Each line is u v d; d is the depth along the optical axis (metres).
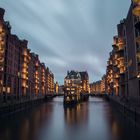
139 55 55.56
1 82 73.25
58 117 64.75
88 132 42.41
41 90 171.75
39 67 159.25
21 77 101.12
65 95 121.81
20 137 38.19
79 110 86.19
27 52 110.25
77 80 132.25
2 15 76.56
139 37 52.47
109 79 151.38
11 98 83.56
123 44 81.94
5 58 79.25
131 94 66.75
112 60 127.31
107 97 166.62
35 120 58.28
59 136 39.12
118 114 69.50
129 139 36.16
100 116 65.88
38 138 37.66
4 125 49.94
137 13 47.69
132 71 64.69
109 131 42.84
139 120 44.19
